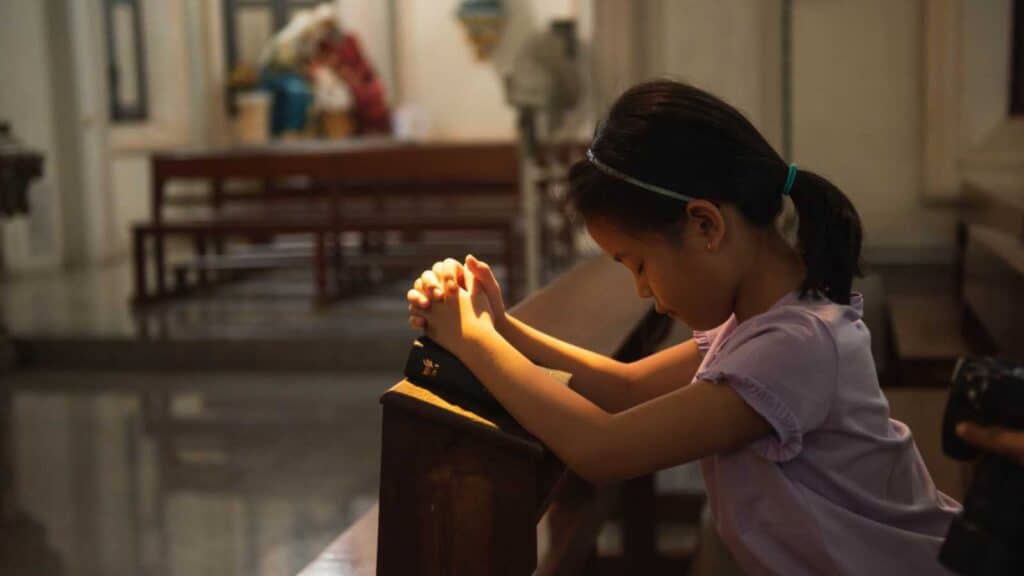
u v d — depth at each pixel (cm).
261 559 400
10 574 391
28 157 677
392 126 1338
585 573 317
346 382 663
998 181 614
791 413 147
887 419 160
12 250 1013
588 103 689
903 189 723
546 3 1311
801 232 157
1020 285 322
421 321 161
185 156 845
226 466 509
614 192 153
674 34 748
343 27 1359
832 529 151
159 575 388
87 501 466
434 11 1345
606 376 184
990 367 123
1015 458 121
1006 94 700
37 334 731
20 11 1022
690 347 184
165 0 1247
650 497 355
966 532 122
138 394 648
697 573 222
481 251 901
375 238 952
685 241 153
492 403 157
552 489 159
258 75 1326
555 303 250
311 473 495
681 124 151
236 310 808
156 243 851
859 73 724
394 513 153
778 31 734
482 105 1341
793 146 738
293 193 989
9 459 528
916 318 479
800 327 151
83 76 1080
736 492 157
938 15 701
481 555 151
